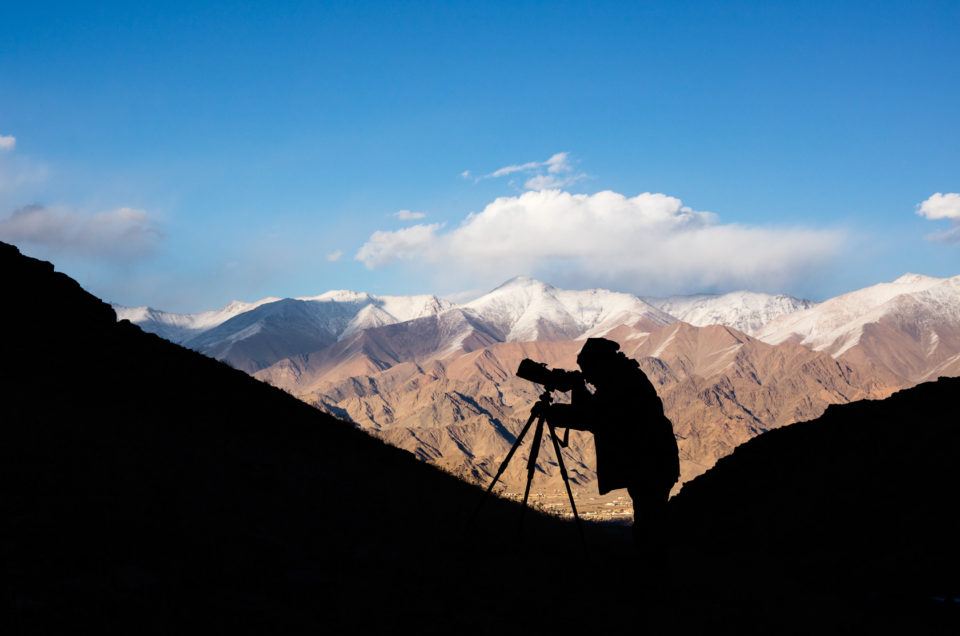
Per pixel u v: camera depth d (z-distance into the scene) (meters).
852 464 16.25
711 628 6.97
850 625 7.46
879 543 12.20
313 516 9.58
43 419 12.63
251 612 5.70
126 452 11.18
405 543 9.05
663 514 8.29
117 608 5.36
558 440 9.30
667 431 8.42
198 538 7.35
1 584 5.43
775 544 14.48
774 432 22.44
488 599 7.18
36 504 7.52
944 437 14.82
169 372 23.19
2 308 22.28
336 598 6.34
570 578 8.46
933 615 8.22
